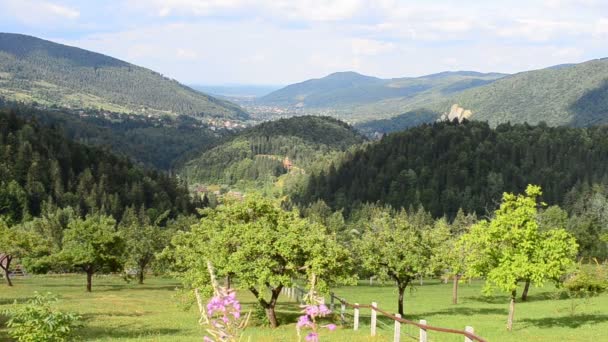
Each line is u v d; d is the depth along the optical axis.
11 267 88.56
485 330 32.88
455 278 54.78
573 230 130.62
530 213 29.95
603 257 126.06
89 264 62.31
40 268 80.00
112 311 41.88
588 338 29.34
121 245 63.59
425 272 38.72
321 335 23.88
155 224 83.31
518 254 30.16
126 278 73.75
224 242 30.56
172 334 28.47
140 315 39.84
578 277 44.44
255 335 24.53
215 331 6.00
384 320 35.75
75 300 50.97
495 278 30.20
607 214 165.25
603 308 44.88
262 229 30.58
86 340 25.23
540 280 28.98
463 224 143.88
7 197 161.38
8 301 47.06
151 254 76.62
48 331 16.48
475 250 32.53
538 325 35.41
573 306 44.25
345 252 31.23
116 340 25.00
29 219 153.12
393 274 39.97
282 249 29.12
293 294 51.66
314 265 28.94
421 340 16.64
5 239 62.91
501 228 29.95
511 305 32.69
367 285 84.31
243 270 29.95
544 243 29.88
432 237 41.91
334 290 72.88
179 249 35.19
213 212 35.34
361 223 168.00
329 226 144.88
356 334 24.53
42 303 16.95
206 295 29.69
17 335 16.89
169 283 80.38
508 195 30.66
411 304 53.72
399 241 39.47
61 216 149.88
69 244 62.09
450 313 44.31
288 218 32.81
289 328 29.50
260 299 31.02
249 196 32.44
